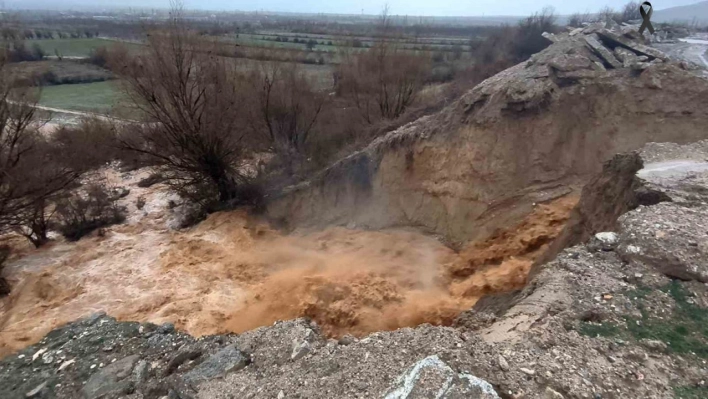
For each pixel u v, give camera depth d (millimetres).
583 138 14148
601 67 15117
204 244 17297
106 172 28016
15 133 17672
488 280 12234
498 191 14539
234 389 5973
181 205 22219
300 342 6719
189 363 6883
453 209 15430
